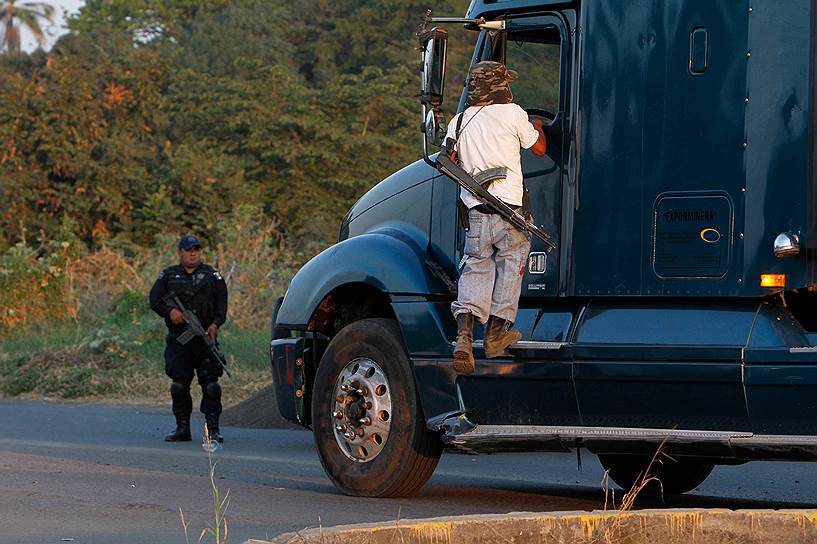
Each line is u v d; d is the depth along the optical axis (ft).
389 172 401.90
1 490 76.13
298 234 381.19
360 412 79.56
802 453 64.08
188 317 123.95
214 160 373.20
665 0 70.79
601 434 69.31
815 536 46.60
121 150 355.77
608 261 71.46
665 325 68.95
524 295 74.13
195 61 508.12
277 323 86.63
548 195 73.92
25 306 232.94
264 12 578.25
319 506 73.26
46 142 352.69
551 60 74.79
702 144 69.36
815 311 68.80
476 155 71.97
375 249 80.07
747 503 82.58
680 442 67.21
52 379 184.03
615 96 71.82
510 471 101.60
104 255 259.60
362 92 415.64
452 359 75.66
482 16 77.00
